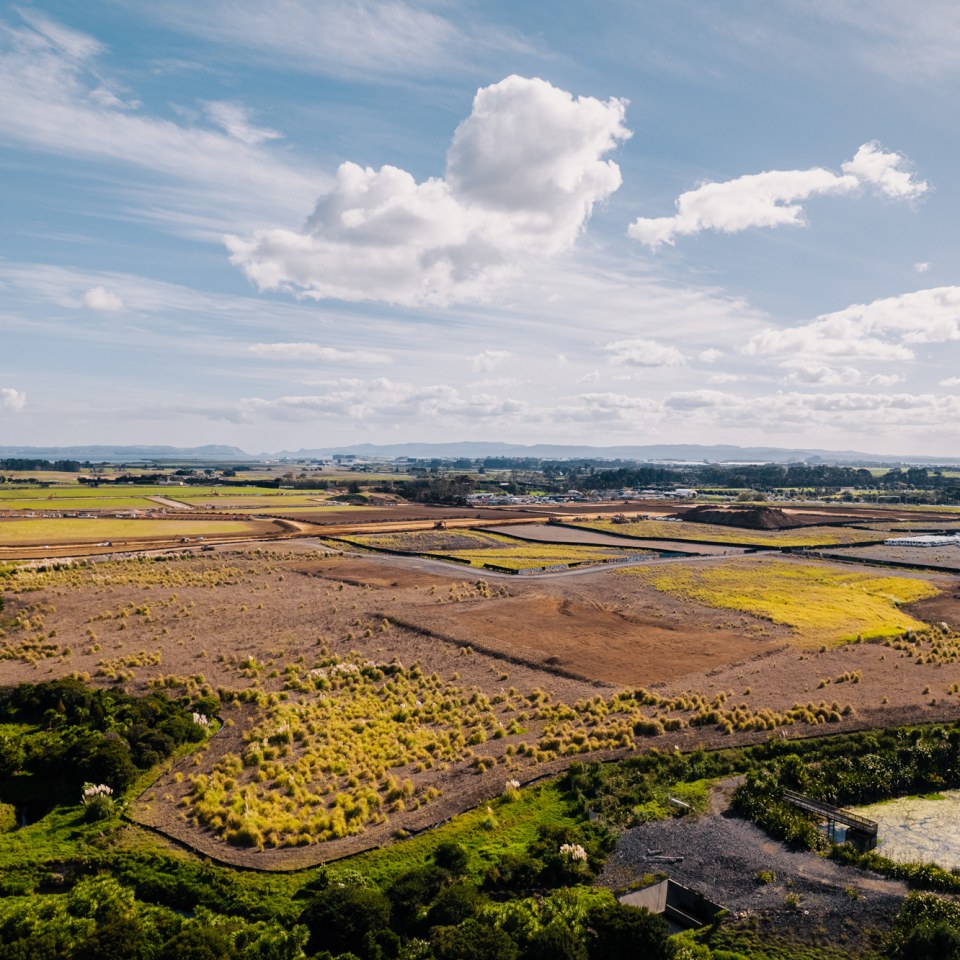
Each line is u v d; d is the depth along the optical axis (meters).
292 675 57.47
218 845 33.50
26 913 27.34
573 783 39.62
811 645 67.62
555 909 28.02
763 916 29.20
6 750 39.25
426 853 33.25
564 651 65.06
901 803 39.69
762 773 40.81
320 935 26.83
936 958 25.80
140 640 67.62
